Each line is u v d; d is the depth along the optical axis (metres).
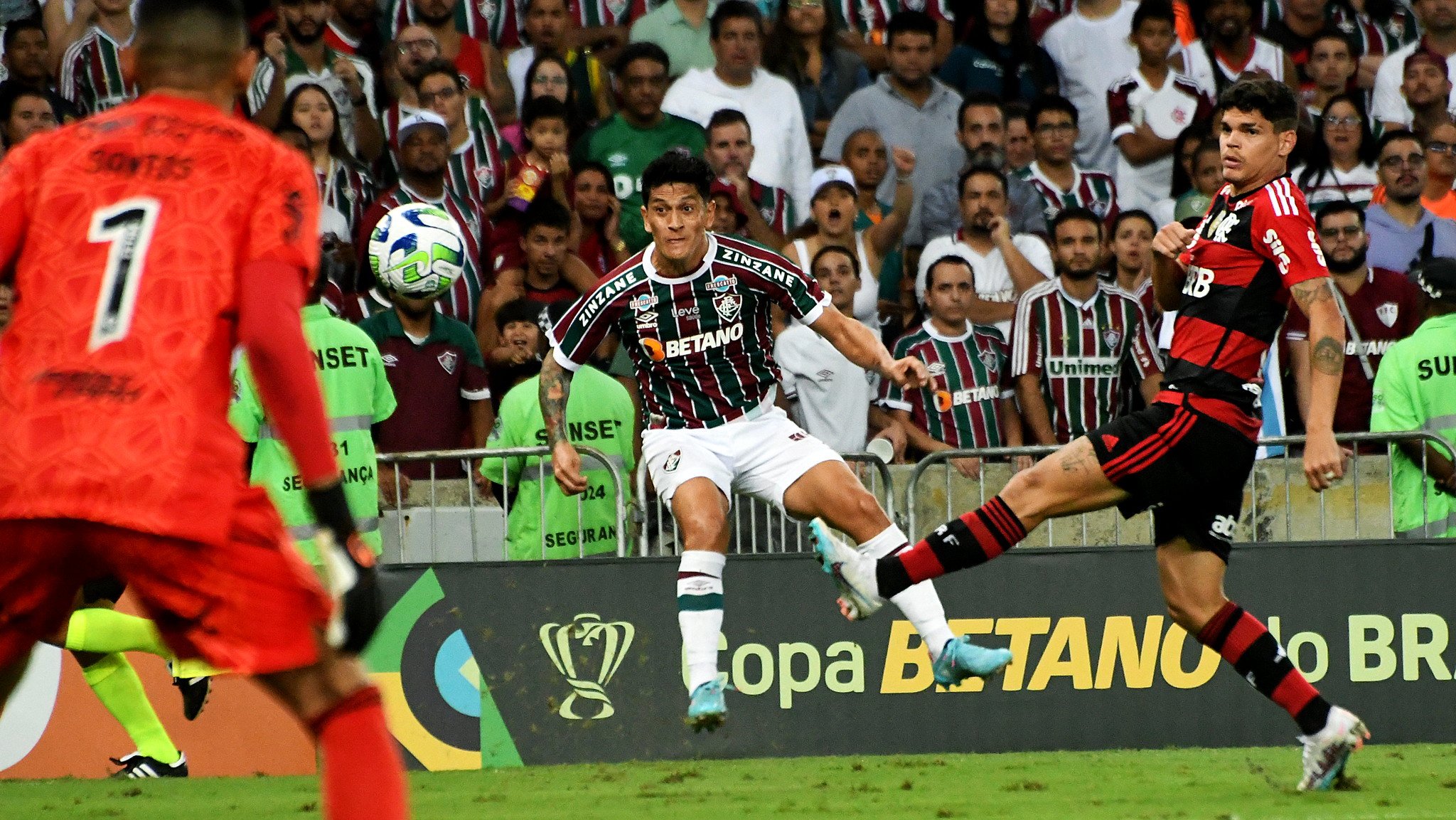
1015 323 30.05
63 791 19.45
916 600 18.42
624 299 19.38
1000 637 23.22
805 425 29.34
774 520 25.92
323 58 32.88
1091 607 23.31
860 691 23.11
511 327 28.27
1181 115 36.62
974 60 36.81
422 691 22.66
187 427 8.67
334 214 31.20
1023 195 33.78
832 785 18.20
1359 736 15.95
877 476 25.92
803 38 36.25
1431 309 25.28
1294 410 29.44
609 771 20.94
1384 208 33.84
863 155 33.44
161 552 8.63
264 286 8.74
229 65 9.55
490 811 16.22
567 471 19.72
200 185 9.02
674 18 35.44
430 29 34.03
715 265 19.16
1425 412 25.02
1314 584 23.23
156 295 8.79
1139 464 15.75
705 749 22.88
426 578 22.91
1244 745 23.20
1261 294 15.67
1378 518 27.31
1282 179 15.77
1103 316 29.94
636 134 32.97
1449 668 23.23
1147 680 23.25
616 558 23.06
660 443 19.38
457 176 32.53
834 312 19.36
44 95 31.47
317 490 8.64
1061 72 37.06
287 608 8.92
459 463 27.22
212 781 20.88
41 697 22.17
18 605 8.93
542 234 29.80
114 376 8.66
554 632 22.92
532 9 34.81
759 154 34.47
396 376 26.84
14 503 8.54
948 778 18.77
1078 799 16.09
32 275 8.93
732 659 23.06
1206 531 16.17
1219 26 37.47
